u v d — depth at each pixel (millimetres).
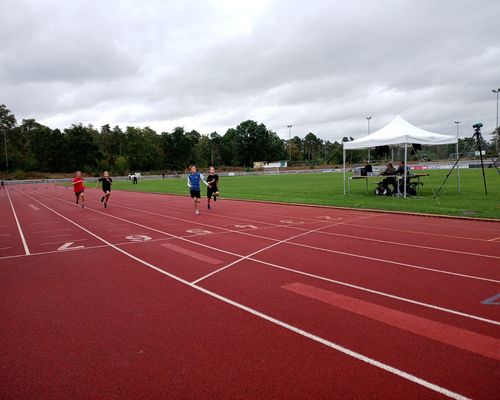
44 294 5730
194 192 15289
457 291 5445
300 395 3043
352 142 20125
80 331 4383
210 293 5594
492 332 4121
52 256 8344
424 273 6371
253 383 3236
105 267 7254
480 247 8227
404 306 4914
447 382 3189
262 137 128500
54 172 98438
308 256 7734
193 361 3637
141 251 8602
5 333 4375
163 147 116438
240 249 8523
